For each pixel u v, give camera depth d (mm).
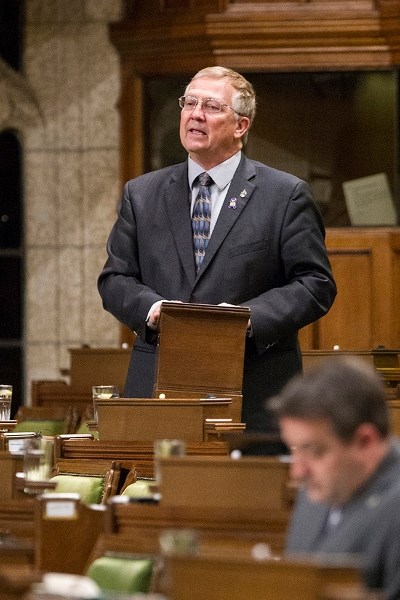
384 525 5992
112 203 25141
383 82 24109
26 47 25391
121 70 25016
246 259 12531
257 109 24328
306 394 6016
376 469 6137
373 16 23703
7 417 12672
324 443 6016
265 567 5227
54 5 25281
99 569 7523
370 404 6047
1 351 25562
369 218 24266
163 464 7590
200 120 12609
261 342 12062
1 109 25391
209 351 11898
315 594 5125
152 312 12148
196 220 12734
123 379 18391
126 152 24984
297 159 24328
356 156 24219
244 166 12844
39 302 25469
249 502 7410
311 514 6508
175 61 24516
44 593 5348
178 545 5660
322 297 12445
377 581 5969
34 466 8992
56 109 25359
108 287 12758
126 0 24953
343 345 24328
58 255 25438
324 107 24234
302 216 12648
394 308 24188
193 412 11117
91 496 10500
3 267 25562
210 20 24062
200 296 12508
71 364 18578
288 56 24047
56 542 8266
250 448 7715
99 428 11312
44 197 25438
